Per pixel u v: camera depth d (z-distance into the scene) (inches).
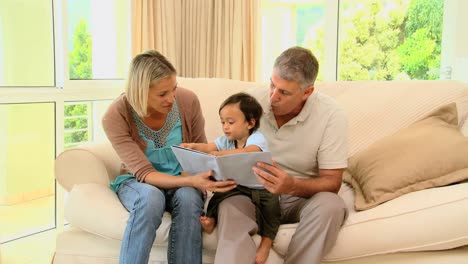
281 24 147.0
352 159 82.3
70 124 122.5
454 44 115.4
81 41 122.3
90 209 69.1
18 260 97.9
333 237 61.3
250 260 59.6
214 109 95.3
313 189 65.8
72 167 76.3
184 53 141.2
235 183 64.8
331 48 133.0
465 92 84.9
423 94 86.7
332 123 69.4
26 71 114.6
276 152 73.1
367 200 70.7
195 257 62.9
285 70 65.2
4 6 109.8
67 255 72.9
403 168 70.1
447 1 115.8
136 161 70.9
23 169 118.4
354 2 129.5
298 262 61.6
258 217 65.6
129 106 73.5
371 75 130.3
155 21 129.8
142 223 62.1
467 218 59.2
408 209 62.4
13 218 119.7
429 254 63.1
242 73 135.5
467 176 66.6
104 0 128.6
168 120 75.6
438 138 72.4
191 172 67.5
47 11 114.4
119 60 134.0
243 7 131.9
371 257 64.7
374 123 87.0
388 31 126.2
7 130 115.0
